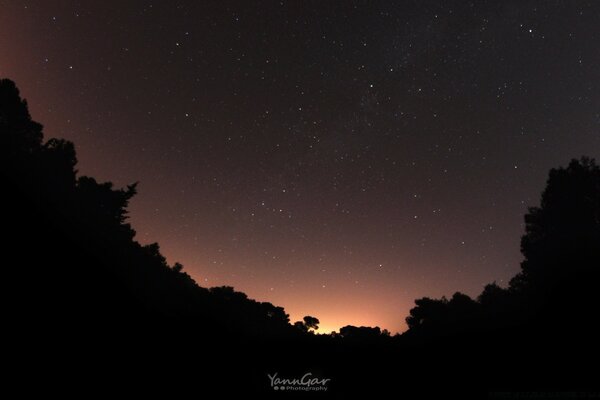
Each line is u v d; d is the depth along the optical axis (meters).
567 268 26.02
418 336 35.47
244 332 33.50
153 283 30.19
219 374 22.05
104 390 14.80
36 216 23.09
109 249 28.48
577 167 29.41
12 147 27.44
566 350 23.03
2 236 19.27
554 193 29.77
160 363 19.89
